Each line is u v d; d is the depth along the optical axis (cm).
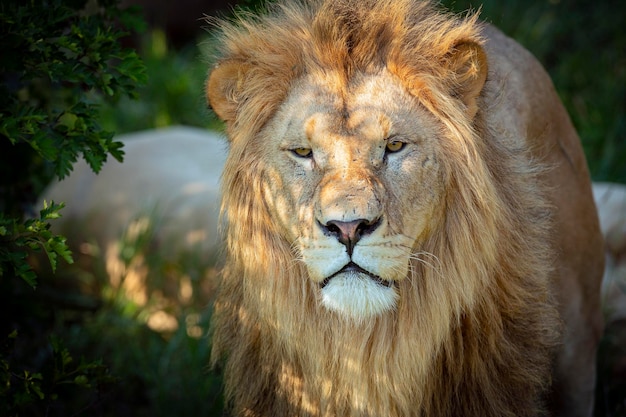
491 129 727
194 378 1002
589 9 1727
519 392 729
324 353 696
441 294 689
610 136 1439
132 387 1023
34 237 704
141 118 1572
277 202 682
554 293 795
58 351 770
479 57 693
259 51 708
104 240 1262
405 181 659
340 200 628
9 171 873
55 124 782
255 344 728
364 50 681
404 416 701
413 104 677
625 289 1094
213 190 1245
